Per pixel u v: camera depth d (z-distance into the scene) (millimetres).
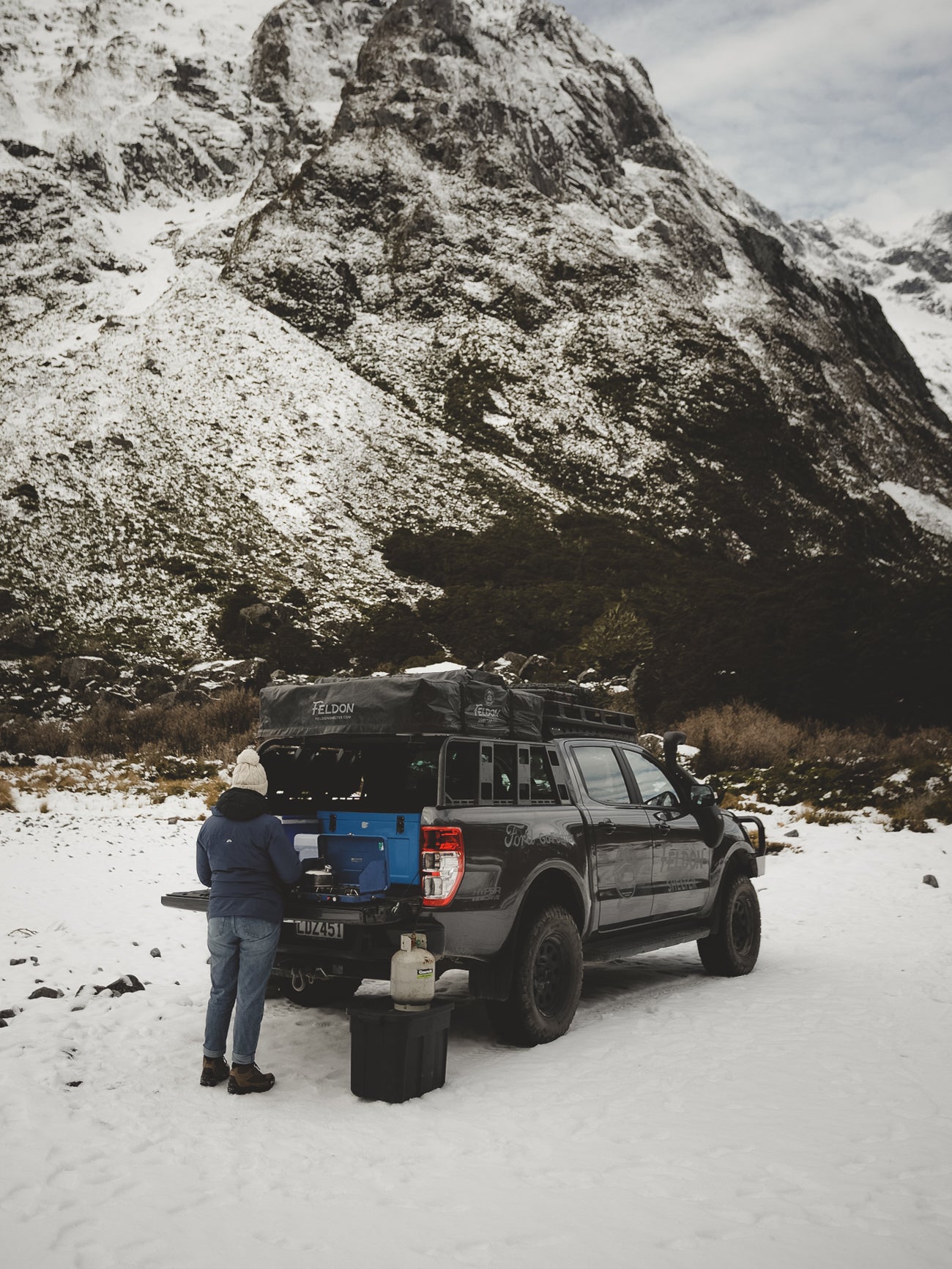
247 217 135875
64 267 123000
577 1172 3932
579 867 6188
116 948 8219
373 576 60000
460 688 5590
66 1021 6012
